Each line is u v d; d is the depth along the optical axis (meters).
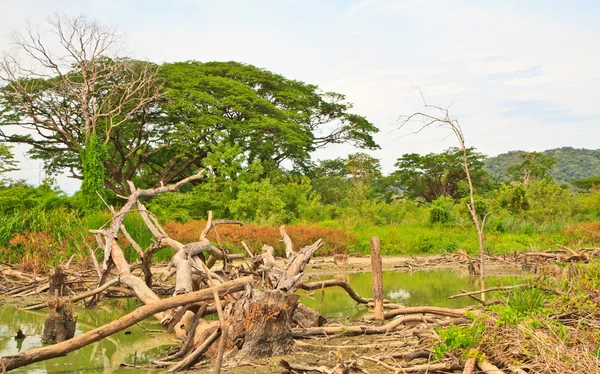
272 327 5.84
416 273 15.48
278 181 39.25
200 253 8.74
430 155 58.34
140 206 9.08
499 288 7.29
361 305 9.74
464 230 25.92
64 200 29.86
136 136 43.38
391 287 12.25
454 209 31.55
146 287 7.15
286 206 33.47
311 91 48.50
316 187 43.44
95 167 31.47
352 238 21.11
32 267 13.03
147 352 6.64
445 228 26.81
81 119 39.12
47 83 36.72
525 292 6.34
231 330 5.77
